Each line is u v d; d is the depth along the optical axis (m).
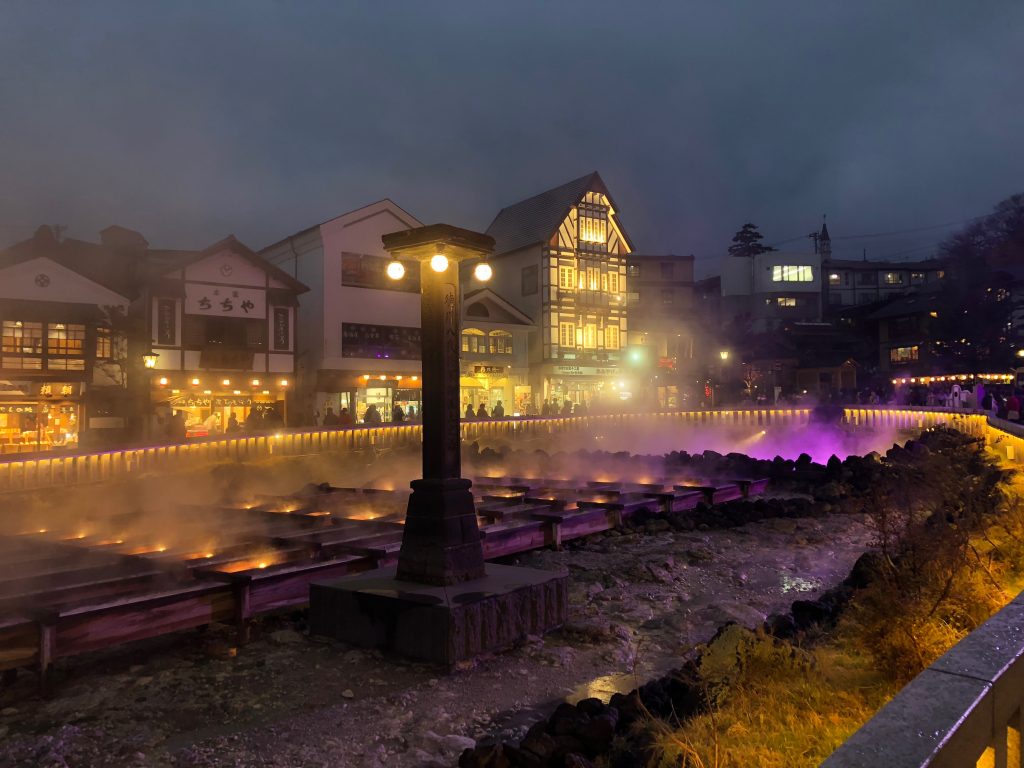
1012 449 21.09
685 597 9.98
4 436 27.45
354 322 35.94
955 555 6.59
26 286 27.53
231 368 31.78
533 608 7.86
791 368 53.28
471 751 4.89
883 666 5.25
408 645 7.24
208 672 7.07
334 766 5.18
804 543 13.13
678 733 4.47
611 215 47.50
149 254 36.25
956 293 50.16
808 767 3.89
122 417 29.45
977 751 1.76
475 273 8.34
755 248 68.62
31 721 6.07
